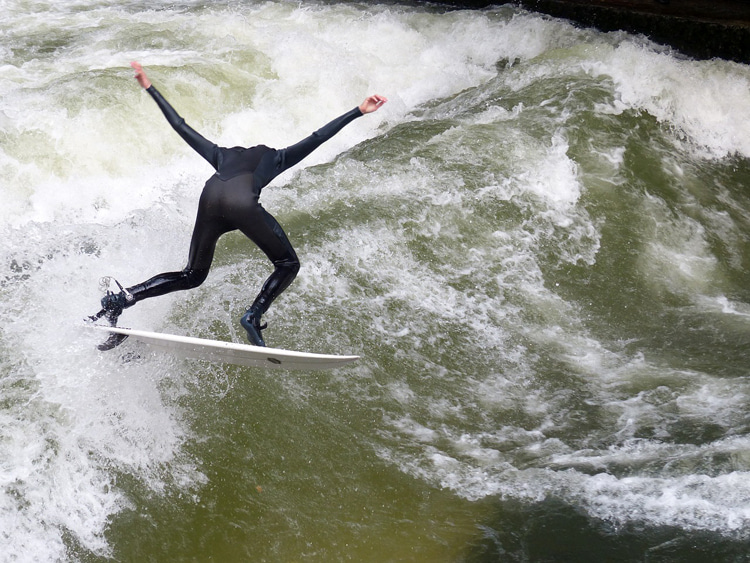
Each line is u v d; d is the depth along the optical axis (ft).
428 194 65.26
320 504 42.73
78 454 42.91
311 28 101.24
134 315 50.08
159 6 108.78
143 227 60.08
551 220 65.77
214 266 56.18
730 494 42.57
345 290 56.44
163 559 39.47
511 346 55.42
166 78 78.33
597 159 72.43
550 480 44.39
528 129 74.08
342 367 51.13
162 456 44.14
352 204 63.72
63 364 46.57
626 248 65.21
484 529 41.29
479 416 49.57
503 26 104.78
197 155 73.77
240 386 48.49
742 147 79.10
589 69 83.87
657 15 104.32
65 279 53.21
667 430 48.19
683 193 71.72
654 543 39.83
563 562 39.06
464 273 60.23
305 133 81.76
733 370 53.67
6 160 66.28
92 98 72.02
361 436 47.03
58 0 108.88
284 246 41.70
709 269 65.05
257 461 44.83
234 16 101.60
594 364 54.54
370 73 91.97
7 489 40.63
